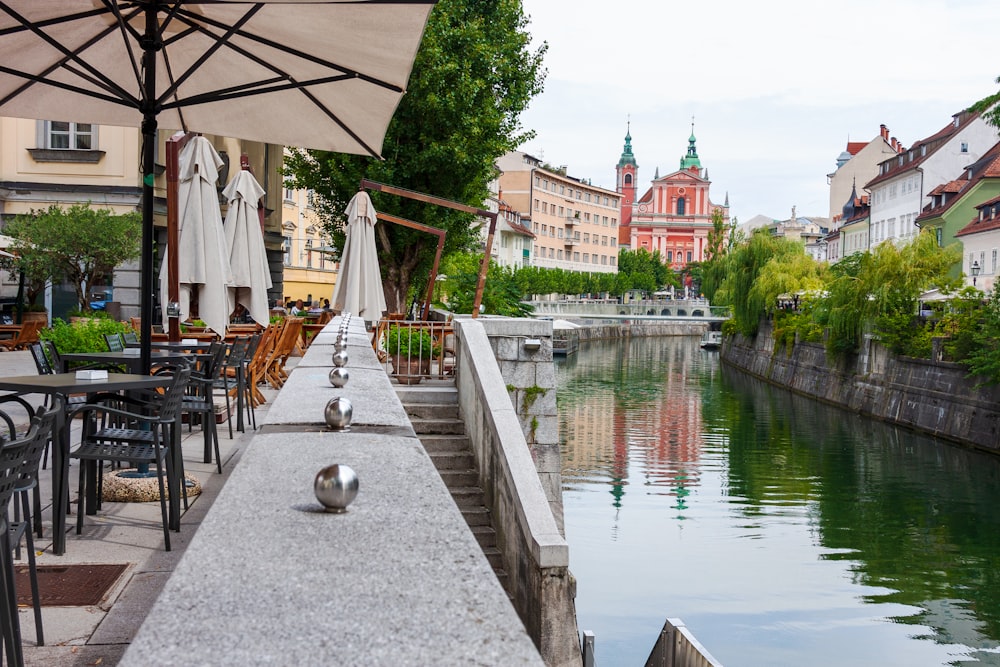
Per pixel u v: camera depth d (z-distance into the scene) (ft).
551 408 47.67
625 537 84.12
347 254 54.75
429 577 5.28
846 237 329.11
